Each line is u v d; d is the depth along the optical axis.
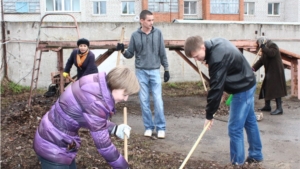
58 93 8.81
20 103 8.30
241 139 4.26
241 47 8.53
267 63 7.53
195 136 5.96
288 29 12.73
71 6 22.98
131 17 24.58
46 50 8.01
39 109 7.10
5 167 4.35
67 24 11.02
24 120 6.44
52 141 2.65
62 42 7.77
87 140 5.23
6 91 10.12
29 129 5.73
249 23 12.38
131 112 7.93
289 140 5.75
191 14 26.44
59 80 8.62
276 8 27.89
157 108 5.67
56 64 11.08
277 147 5.37
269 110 7.91
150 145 5.37
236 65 3.93
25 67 10.90
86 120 2.58
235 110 4.16
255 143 4.48
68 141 2.67
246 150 5.18
